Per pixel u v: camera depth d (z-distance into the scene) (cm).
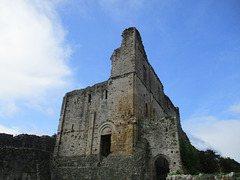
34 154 2888
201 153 3011
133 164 2403
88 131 3153
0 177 2427
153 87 3906
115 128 2894
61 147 3322
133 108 2881
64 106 3697
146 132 2767
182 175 2019
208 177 1773
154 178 2469
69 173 2853
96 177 2592
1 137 2994
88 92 3547
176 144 2502
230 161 3281
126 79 3159
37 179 2697
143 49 3734
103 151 2970
